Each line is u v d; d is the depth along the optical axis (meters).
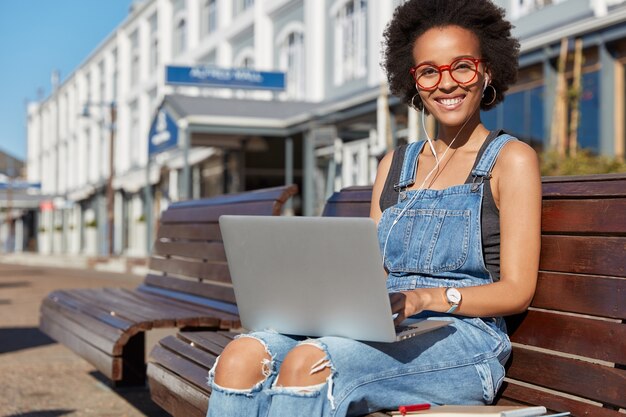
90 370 5.79
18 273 20.92
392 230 2.72
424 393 2.39
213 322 3.98
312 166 17.47
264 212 4.06
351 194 3.63
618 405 2.27
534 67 11.55
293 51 22.27
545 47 10.98
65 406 4.68
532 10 12.68
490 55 2.77
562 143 10.76
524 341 2.61
